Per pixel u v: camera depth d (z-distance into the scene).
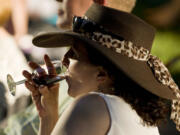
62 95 3.84
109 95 2.61
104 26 2.64
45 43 2.94
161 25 9.58
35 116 4.34
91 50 2.63
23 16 7.20
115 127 2.54
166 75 2.81
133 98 2.63
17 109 4.97
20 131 4.38
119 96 2.64
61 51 4.16
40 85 2.96
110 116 2.54
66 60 2.78
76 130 2.47
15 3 7.11
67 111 2.55
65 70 3.12
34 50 6.57
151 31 2.80
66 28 4.00
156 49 8.90
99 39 2.63
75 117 2.50
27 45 6.70
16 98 4.95
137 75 2.62
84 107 2.52
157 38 9.18
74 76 2.70
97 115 2.51
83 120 2.48
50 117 2.96
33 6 7.39
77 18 2.72
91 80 2.67
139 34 2.71
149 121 2.68
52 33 2.65
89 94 2.57
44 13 7.48
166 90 2.78
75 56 2.70
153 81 2.72
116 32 2.64
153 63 2.79
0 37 6.50
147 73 2.71
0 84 5.16
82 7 3.91
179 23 9.55
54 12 7.55
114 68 2.62
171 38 9.17
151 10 9.75
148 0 9.80
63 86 3.85
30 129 4.34
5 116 4.90
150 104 2.66
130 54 2.65
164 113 2.74
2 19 6.93
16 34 7.04
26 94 4.50
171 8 9.68
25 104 5.00
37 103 3.00
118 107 2.59
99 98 2.56
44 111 2.96
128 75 2.57
